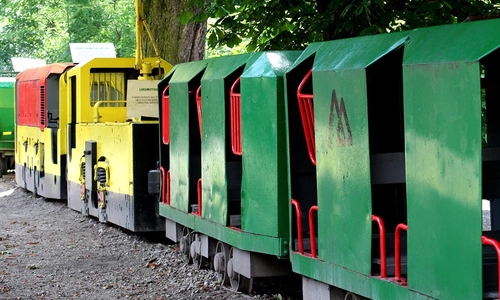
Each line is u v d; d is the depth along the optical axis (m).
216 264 11.59
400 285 7.31
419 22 11.86
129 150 15.40
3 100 32.53
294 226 9.59
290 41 13.27
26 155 24.66
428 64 6.77
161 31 19.19
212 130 11.38
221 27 14.00
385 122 9.19
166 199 14.08
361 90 7.77
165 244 15.28
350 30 11.77
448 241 6.56
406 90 7.11
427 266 6.86
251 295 10.98
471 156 6.25
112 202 16.56
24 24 41.69
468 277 6.33
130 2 36.72
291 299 10.66
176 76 13.12
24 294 11.32
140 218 15.29
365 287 7.88
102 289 11.66
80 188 18.86
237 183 11.33
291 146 9.76
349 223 8.12
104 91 18.41
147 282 12.04
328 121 8.41
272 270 10.45
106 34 36.56
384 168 8.04
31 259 14.16
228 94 10.98
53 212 20.08
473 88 6.21
